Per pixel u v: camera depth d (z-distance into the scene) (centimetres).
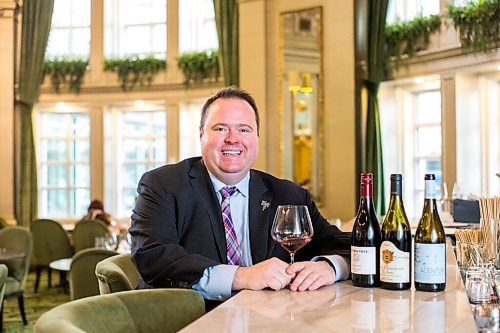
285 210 172
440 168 735
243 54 784
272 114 764
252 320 119
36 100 905
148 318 149
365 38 717
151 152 955
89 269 363
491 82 683
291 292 153
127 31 966
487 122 683
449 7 654
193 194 194
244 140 194
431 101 748
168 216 189
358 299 142
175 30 912
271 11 771
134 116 963
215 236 193
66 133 968
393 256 154
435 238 156
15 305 621
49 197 970
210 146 194
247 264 196
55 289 732
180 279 171
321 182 732
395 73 721
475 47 635
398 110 764
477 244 199
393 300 140
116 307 145
